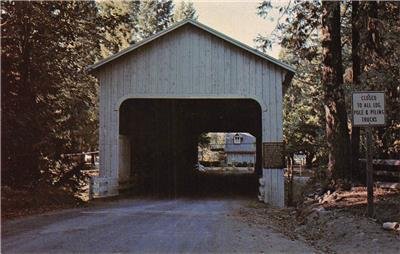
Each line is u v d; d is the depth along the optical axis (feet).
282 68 55.67
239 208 45.65
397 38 37.86
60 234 27.20
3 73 42.68
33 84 44.68
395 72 37.35
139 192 65.00
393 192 36.42
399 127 43.11
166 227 30.32
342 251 23.16
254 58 55.98
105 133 56.54
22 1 42.98
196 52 56.44
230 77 56.13
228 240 25.64
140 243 24.53
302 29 50.60
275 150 55.21
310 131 75.61
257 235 27.71
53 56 47.55
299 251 23.11
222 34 55.31
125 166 63.93
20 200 39.45
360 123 28.09
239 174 125.70
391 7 42.50
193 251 22.57
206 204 49.44
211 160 196.95
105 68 56.85
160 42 56.70
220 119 91.66
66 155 48.78
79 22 51.70
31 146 43.42
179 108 76.18
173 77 56.44
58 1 47.55
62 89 52.26
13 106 43.24
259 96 55.83
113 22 56.44
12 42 43.86
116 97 56.59
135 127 69.87
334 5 41.73
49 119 45.62
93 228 29.58
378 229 25.64
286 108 98.27
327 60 44.57
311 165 112.16
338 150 43.06
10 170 43.01
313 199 42.27
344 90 42.42
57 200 44.29
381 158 44.21
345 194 39.06
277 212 44.14
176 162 83.82
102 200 52.54
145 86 56.44
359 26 42.70
